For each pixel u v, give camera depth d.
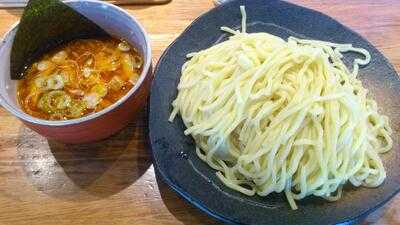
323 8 0.35
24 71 0.28
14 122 0.29
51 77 0.27
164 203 0.25
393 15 0.34
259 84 0.26
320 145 0.24
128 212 0.25
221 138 0.25
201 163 0.26
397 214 0.25
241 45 0.28
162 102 0.28
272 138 0.24
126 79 0.27
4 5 0.34
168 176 0.24
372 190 0.24
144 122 0.28
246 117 0.25
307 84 0.26
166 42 0.33
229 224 0.24
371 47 0.30
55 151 0.27
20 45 0.26
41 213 0.25
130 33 0.28
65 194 0.26
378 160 0.25
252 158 0.24
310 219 0.23
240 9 0.32
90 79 0.27
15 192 0.26
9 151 0.27
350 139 0.25
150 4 0.35
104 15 0.28
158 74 0.28
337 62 0.29
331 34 0.31
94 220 0.25
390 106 0.28
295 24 0.32
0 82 0.25
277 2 0.32
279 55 0.26
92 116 0.23
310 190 0.24
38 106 0.26
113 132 0.27
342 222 0.23
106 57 0.28
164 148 0.26
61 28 0.28
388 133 0.26
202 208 0.23
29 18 0.26
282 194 0.25
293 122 0.24
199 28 0.31
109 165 0.27
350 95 0.26
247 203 0.24
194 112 0.27
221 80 0.27
